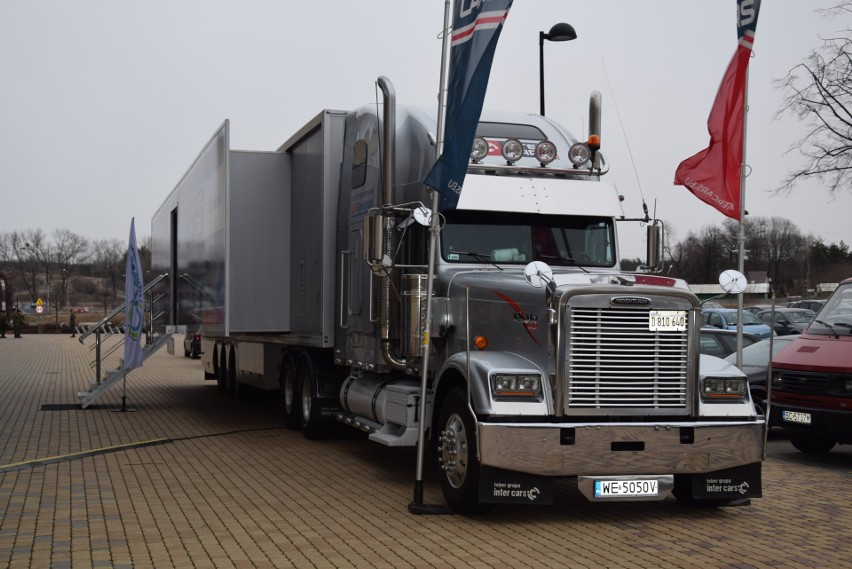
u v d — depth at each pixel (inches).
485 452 288.7
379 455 447.2
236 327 523.5
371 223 346.6
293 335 523.2
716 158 434.6
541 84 627.8
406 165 392.8
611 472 293.3
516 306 317.1
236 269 526.0
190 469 403.9
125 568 245.4
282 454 448.5
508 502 294.4
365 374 432.8
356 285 428.5
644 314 301.0
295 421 526.6
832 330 457.7
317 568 248.1
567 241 373.7
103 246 5177.2
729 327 1160.2
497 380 294.5
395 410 363.3
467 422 302.8
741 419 309.0
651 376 301.4
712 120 437.1
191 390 826.8
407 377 395.9
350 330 436.1
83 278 5487.2
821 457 462.3
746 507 335.6
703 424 300.4
